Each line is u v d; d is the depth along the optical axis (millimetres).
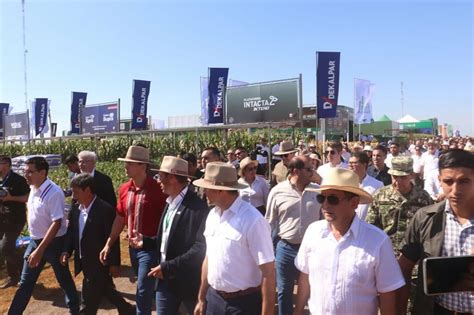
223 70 17328
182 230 3545
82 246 4367
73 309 4824
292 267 4359
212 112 17312
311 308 2455
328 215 2363
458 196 2121
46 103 26953
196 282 3480
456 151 2150
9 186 6180
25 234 8578
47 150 26031
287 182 4570
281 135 20484
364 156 4770
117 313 5203
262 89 10688
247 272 2904
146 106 22094
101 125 19828
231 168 3010
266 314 2824
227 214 2982
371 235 2311
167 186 3652
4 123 24109
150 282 4012
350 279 2270
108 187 5707
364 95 19484
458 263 1723
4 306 5516
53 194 4695
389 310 2262
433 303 2297
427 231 2354
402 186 3760
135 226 4109
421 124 53688
